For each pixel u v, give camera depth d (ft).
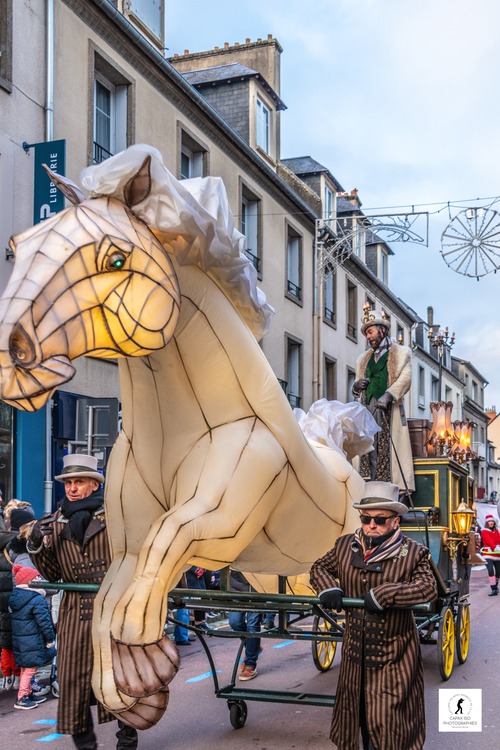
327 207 88.12
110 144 49.67
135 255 11.06
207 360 13.28
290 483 14.71
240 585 28.68
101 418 33.32
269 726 20.49
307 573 20.29
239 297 14.29
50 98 42.57
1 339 10.14
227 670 27.32
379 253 107.24
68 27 44.37
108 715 16.40
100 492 17.56
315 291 78.48
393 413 25.66
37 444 41.34
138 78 50.55
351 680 14.24
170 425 13.42
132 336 11.16
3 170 39.29
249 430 13.52
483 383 189.06
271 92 75.36
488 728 19.85
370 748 14.33
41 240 10.82
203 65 79.66
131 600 11.82
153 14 58.23
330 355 83.71
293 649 31.48
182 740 19.30
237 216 63.72
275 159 77.56
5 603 22.95
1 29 40.19
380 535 14.64
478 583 63.21
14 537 23.43
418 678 14.39
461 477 28.84
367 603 13.76
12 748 18.69
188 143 57.93
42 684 25.52
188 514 12.41
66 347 10.62
